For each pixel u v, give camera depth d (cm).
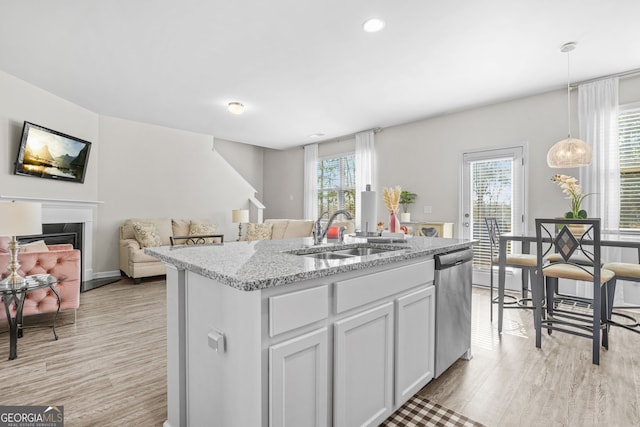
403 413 169
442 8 231
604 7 230
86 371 212
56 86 377
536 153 401
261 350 104
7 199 345
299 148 727
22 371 211
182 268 142
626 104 344
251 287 100
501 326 275
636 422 160
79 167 444
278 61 313
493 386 194
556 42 278
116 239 517
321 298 121
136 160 538
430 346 185
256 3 227
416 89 383
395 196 272
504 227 427
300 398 115
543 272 245
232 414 116
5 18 242
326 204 669
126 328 290
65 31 260
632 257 338
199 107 450
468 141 458
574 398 181
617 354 235
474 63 317
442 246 199
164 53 297
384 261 146
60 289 288
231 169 670
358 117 493
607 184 346
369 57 305
